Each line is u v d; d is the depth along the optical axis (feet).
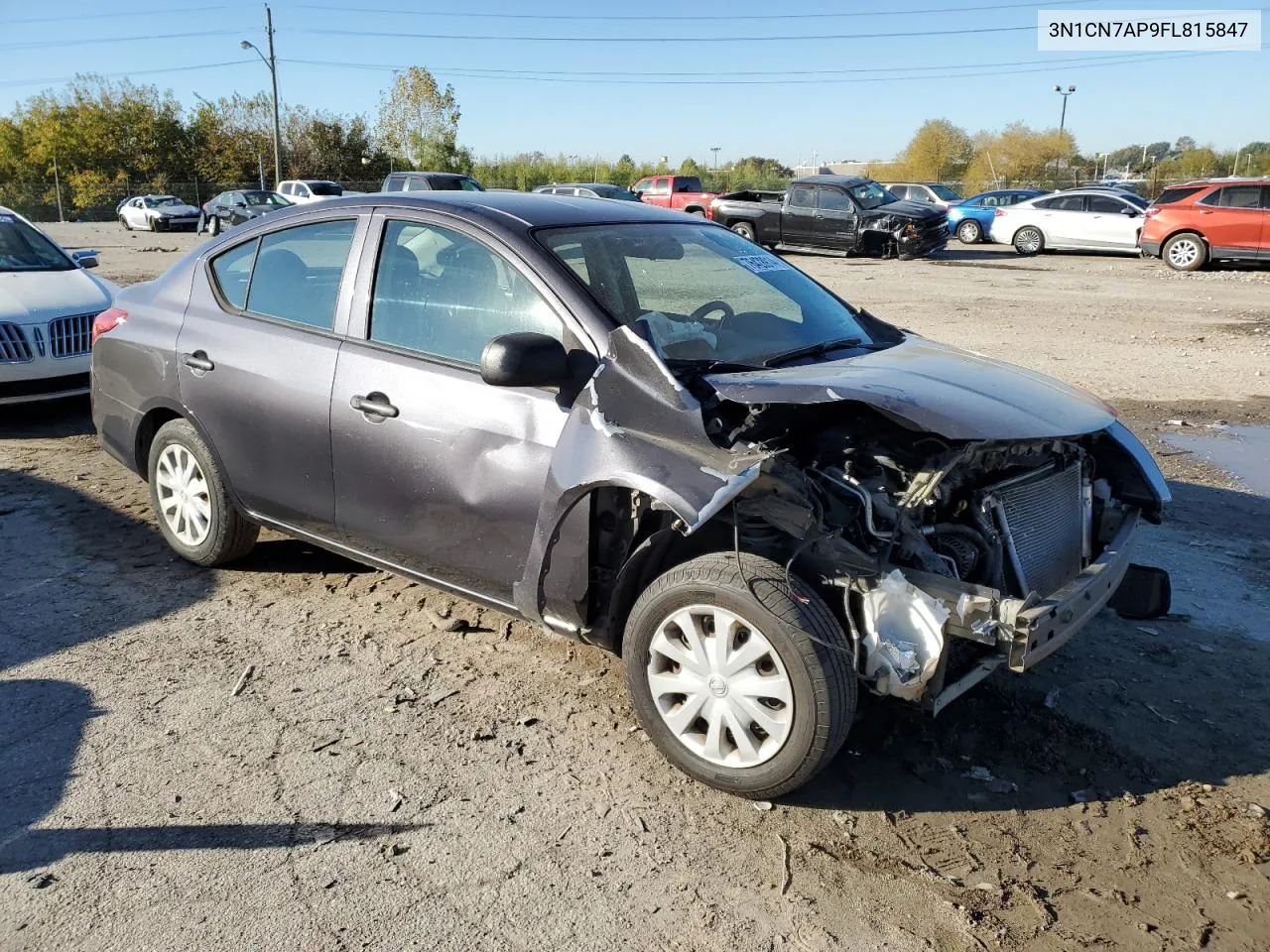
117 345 15.61
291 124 190.49
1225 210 62.13
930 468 9.97
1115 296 50.98
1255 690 12.26
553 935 8.27
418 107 167.84
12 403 23.40
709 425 9.82
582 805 9.96
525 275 11.31
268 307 13.82
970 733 11.27
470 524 11.39
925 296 50.65
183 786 10.13
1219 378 30.63
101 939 8.13
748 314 12.35
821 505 9.81
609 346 10.53
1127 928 8.37
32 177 190.90
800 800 10.08
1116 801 10.10
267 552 16.25
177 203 124.26
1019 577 10.48
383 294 12.50
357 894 8.69
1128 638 13.61
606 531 10.63
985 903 8.66
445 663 12.75
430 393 11.62
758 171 224.74
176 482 15.24
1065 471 11.53
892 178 206.39
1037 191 88.99
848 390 9.80
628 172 184.14
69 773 10.32
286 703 11.73
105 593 14.61
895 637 9.35
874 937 8.28
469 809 9.86
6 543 16.46
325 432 12.59
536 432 10.74
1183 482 20.29
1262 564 16.05
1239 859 9.23
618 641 10.94
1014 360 33.19
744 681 9.65
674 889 8.82
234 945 8.10
